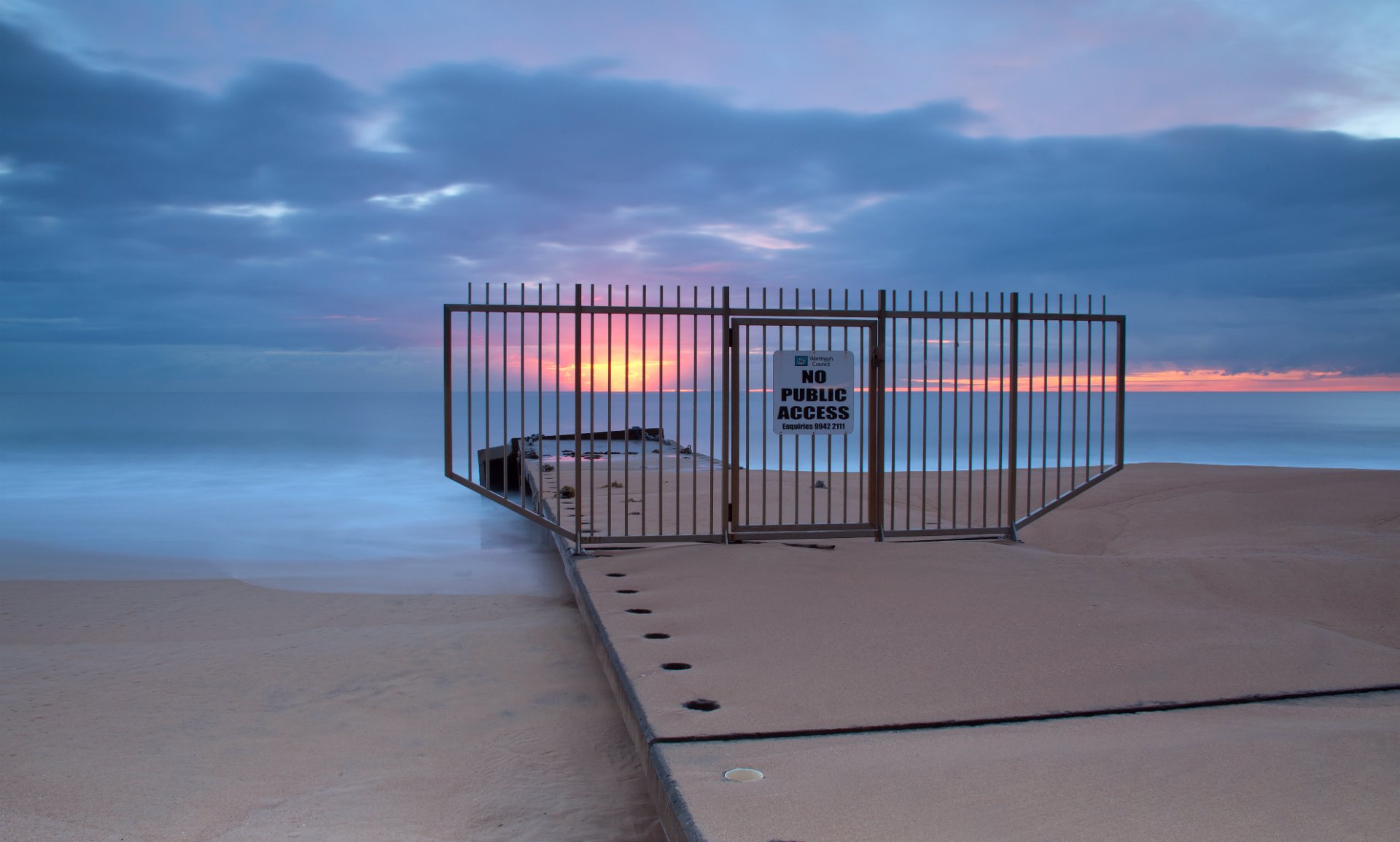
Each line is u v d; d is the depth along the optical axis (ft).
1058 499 24.57
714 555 20.97
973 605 16.06
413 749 13.14
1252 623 15.01
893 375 23.00
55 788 11.40
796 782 8.36
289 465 73.72
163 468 70.95
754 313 22.12
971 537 23.97
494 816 11.02
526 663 17.60
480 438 106.11
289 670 16.94
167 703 14.90
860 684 11.62
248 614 22.21
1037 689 11.54
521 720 14.47
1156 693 11.47
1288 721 10.46
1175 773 8.59
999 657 12.90
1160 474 41.39
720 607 15.90
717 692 11.25
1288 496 31.58
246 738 13.37
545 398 167.22
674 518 27.86
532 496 36.04
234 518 43.21
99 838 10.09
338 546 35.04
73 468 71.26
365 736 13.58
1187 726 10.25
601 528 25.21
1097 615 15.43
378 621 21.40
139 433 123.13
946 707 10.79
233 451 89.86
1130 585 18.04
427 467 71.82
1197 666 12.64
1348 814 7.68
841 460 72.64
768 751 9.27
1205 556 21.47
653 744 9.45
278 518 43.27
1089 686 11.69
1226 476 38.37
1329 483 33.71
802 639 13.76
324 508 47.42
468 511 46.34
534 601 23.84
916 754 9.20
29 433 122.11
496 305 21.12
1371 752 9.20
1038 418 127.54
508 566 30.37
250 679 16.37
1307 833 7.31
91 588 25.71
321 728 13.92
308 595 24.70
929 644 13.51
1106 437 99.60
